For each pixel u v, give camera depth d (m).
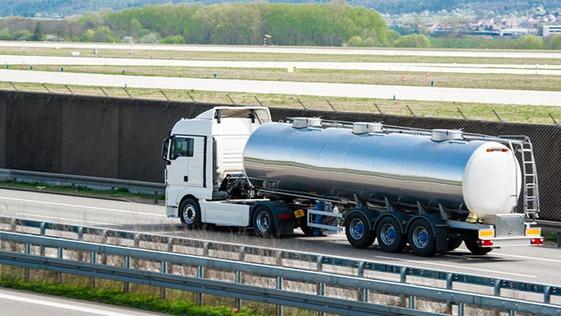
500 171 58.19
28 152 98.75
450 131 59.22
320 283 40.47
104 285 47.59
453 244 60.50
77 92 142.62
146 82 163.00
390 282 38.81
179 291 45.69
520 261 58.62
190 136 69.81
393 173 59.97
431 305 40.75
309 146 63.81
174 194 70.44
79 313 43.22
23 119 98.94
